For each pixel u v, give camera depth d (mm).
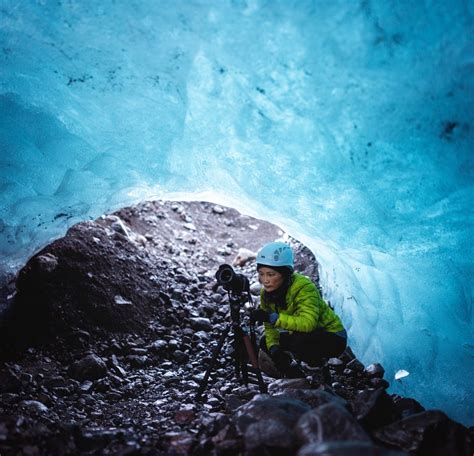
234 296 3920
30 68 4273
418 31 3707
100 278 5250
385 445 3072
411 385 4426
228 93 4117
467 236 4035
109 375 4332
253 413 3076
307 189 4305
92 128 4445
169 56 4109
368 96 3879
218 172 4641
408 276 4406
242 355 4016
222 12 3895
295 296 3959
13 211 4504
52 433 3010
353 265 4852
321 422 2689
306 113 4004
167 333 5180
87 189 4652
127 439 3096
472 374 4191
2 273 4551
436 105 3809
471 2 3646
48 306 4750
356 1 3703
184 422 3502
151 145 4477
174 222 7512
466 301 4133
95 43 4160
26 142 4410
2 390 3873
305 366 4625
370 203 4176
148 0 3971
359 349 5004
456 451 3061
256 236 7668
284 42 3873
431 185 3977
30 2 4090
